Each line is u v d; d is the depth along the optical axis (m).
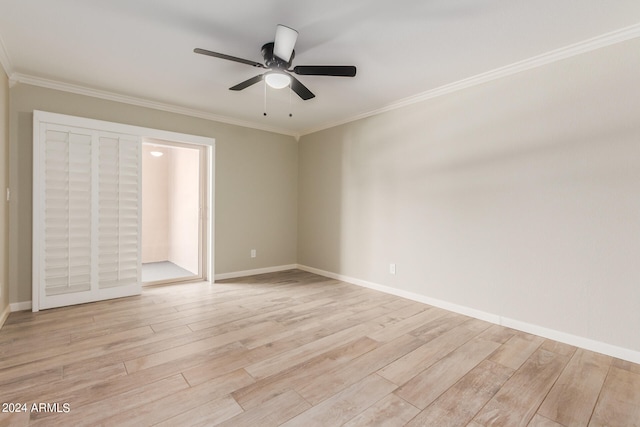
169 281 4.11
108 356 2.12
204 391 1.74
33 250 2.98
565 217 2.43
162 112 3.79
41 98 3.06
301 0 1.89
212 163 4.18
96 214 3.28
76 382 1.81
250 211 4.62
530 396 1.74
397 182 3.65
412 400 1.69
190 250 4.48
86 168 3.22
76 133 3.17
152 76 2.98
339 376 1.92
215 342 2.37
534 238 2.59
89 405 1.61
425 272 3.37
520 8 1.94
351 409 1.61
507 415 1.58
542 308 2.55
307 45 2.40
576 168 2.38
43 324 2.67
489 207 2.86
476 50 2.46
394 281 3.69
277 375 1.92
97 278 3.31
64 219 3.12
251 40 2.36
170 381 1.84
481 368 2.03
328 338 2.46
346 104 3.71
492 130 2.83
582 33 2.21
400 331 2.62
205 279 4.36
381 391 1.77
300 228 5.11
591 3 1.88
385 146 3.79
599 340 2.28
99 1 1.91
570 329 2.41
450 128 3.15
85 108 3.29
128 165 3.47
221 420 1.51
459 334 2.57
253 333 2.54
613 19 2.04
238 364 2.04
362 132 4.07
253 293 3.70
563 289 2.44
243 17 2.07
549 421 1.54
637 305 2.13
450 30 2.19
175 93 3.40
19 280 3.00
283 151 4.97
